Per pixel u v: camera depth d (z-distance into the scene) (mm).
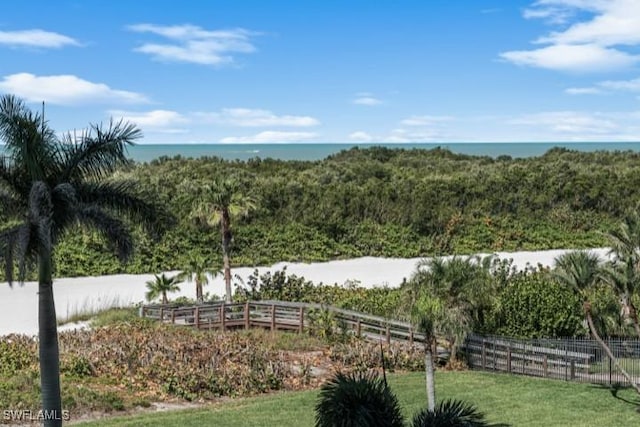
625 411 15750
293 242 46250
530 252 49406
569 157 90562
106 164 11914
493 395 17203
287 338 23422
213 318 25609
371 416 8445
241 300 29703
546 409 15867
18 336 21953
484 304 19750
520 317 21359
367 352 20859
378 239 48719
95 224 11523
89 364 17969
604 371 18719
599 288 21500
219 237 43594
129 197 12180
